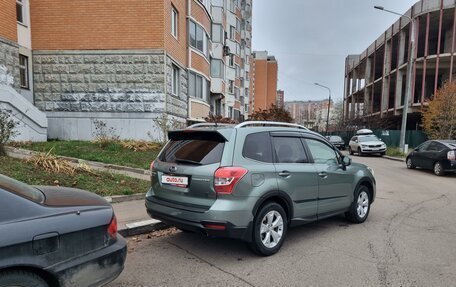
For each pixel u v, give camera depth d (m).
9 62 12.48
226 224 3.99
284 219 4.70
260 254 4.43
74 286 2.68
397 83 35.00
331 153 5.84
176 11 16.61
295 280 3.76
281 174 4.63
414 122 38.12
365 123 40.72
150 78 14.32
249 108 56.34
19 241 2.39
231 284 3.64
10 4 12.48
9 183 2.93
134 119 14.36
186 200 4.28
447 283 3.71
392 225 6.07
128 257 4.39
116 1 14.20
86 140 13.99
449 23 32.16
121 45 14.28
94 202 3.13
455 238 5.31
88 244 2.81
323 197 5.36
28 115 12.02
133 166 9.90
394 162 20.14
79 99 14.39
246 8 50.81
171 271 3.97
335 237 5.33
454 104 23.75
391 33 37.53
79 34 14.27
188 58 18.80
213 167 4.12
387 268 4.11
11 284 2.38
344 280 3.77
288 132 5.11
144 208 6.41
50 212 2.68
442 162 13.37
